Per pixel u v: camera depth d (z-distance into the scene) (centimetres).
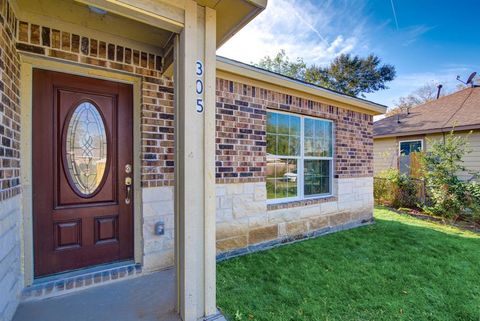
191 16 192
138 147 293
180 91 200
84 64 254
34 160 242
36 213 243
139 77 292
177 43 202
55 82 254
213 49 204
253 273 308
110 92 283
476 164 836
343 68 1912
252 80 394
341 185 539
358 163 580
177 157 204
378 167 1128
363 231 515
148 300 229
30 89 238
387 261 361
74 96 263
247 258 357
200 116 202
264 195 411
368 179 604
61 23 239
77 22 240
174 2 185
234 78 376
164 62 288
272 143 440
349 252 392
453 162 646
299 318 225
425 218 650
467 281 309
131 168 294
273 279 295
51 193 252
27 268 234
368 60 1894
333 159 538
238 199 381
